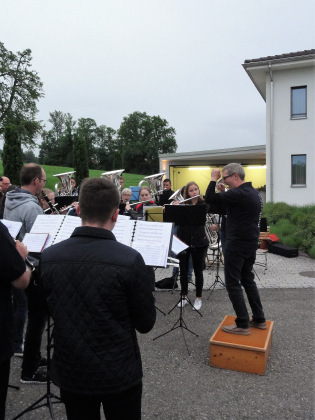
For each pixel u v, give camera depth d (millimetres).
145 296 1524
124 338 1502
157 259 2607
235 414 2611
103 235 1555
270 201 15250
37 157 80312
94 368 1447
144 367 3320
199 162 20375
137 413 1569
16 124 34625
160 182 10719
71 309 1473
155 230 2787
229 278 3500
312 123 14773
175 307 4906
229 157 19438
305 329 4168
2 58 35000
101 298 1451
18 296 3428
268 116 15383
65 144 69312
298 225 10352
